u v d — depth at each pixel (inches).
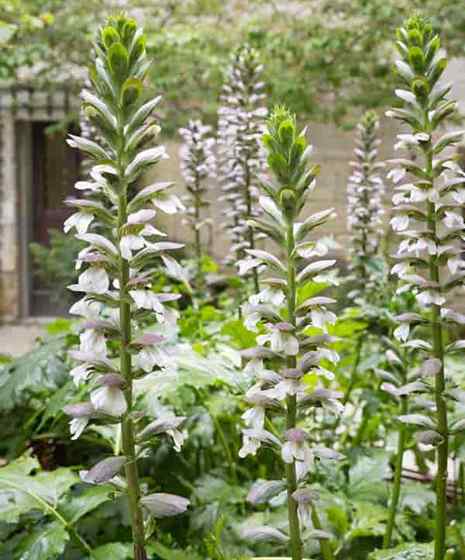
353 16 294.5
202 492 114.1
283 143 75.1
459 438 107.0
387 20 281.7
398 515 112.9
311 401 75.3
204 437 121.0
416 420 88.2
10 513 93.6
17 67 302.7
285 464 76.9
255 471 130.6
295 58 297.0
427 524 112.0
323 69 291.1
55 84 346.0
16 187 424.8
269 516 108.6
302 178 75.2
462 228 85.9
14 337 398.3
